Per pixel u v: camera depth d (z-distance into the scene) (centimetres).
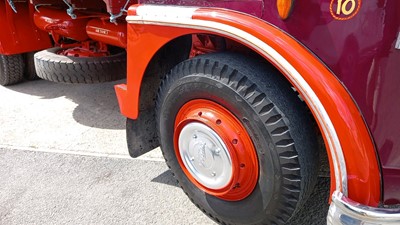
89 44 402
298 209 205
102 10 388
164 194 284
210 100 207
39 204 280
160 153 340
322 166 247
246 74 194
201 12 197
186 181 247
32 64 505
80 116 420
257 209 211
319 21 169
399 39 156
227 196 222
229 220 230
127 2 277
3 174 318
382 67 162
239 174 206
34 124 403
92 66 367
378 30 159
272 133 189
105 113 426
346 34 165
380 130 170
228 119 203
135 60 239
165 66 258
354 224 165
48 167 325
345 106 166
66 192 292
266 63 205
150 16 217
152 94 262
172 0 215
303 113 197
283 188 196
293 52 172
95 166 323
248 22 182
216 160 213
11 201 285
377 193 171
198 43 245
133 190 290
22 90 501
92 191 291
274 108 189
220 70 200
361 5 159
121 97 265
